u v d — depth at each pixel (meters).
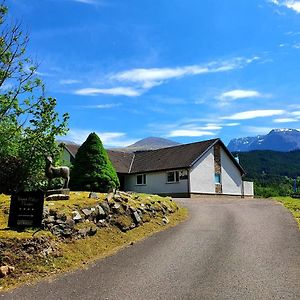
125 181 45.03
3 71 18.75
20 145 18.70
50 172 15.66
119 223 14.64
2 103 18.47
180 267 10.69
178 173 39.22
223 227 16.36
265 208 21.92
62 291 8.88
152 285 9.23
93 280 9.64
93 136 25.41
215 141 40.88
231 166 43.06
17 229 11.52
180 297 8.41
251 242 13.53
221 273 10.09
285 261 11.12
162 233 15.27
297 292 8.62
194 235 14.77
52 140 19.47
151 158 44.69
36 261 10.45
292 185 55.34
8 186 18.22
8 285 9.27
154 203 18.11
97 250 12.39
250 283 9.27
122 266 10.84
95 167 24.72
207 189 39.75
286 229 15.72
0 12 19.06
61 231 12.12
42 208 11.81
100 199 15.37
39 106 19.48
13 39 19.16
